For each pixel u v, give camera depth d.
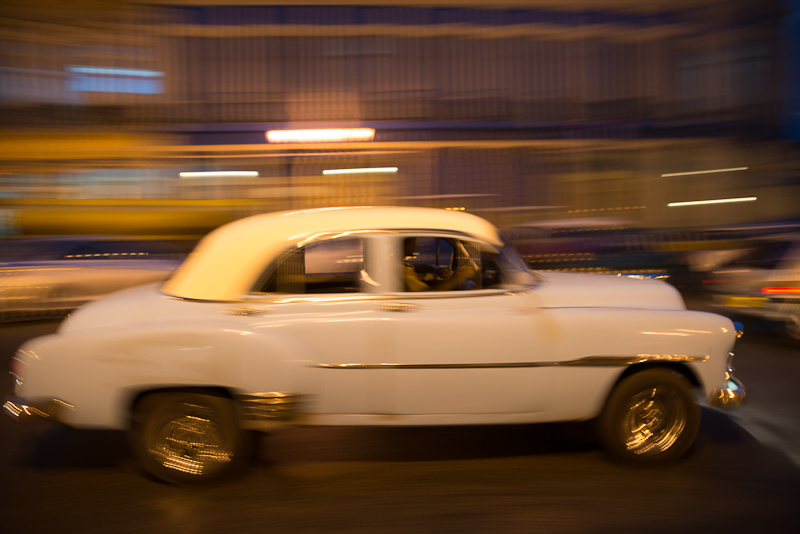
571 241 12.43
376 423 3.75
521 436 4.57
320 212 4.05
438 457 4.23
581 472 3.96
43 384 3.65
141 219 14.18
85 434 4.68
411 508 3.51
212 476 3.79
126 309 3.79
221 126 14.71
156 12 15.15
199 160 14.49
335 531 3.27
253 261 3.80
